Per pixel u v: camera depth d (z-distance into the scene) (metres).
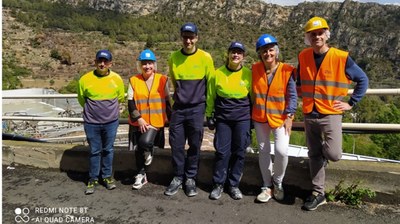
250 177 3.60
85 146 4.28
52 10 171.12
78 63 105.75
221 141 3.27
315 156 3.13
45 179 3.98
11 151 4.41
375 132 3.31
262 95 3.17
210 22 179.62
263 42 3.02
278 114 3.13
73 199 3.46
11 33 121.31
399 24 146.62
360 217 3.00
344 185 3.29
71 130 14.97
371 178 3.22
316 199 3.13
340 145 2.96
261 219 2.99
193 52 3.27
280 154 3.12
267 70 3.16
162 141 3.79
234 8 186.75
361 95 2.84
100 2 198.25
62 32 141.00
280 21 181.12
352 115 6.63
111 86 3.57
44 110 22.84
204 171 3.73
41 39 121.44
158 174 3.88
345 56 2.83
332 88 2.90
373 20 159.88
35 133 13.66
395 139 22.80
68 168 4.21
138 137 3.68
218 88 3.20
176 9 193.75
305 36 3.00
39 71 90.94
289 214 3.06
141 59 3.50
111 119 3.59
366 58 136.12
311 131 3.07
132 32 155.75
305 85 3.04
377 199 3.22
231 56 3.12
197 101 3.28
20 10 155.75
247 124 3.24
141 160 3.71
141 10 197.12
